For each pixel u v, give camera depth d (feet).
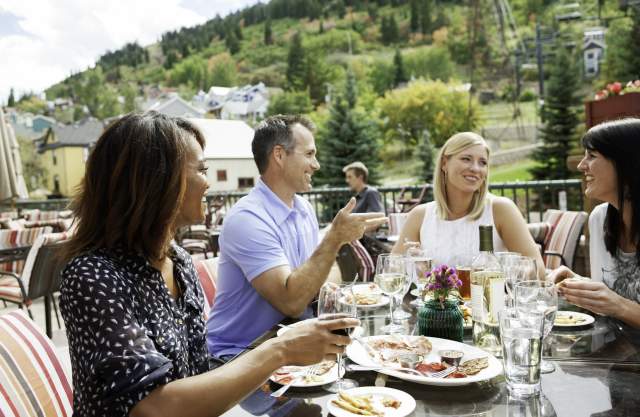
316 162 6.88
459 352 3.80
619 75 131.34
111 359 2.74
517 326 3.21
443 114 174.91
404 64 204.74
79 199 3.21
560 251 11.45
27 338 3.91
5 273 10.14
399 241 8.58
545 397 3.12
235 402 2.95
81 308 2.85
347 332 3.34
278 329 4.82
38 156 190.80
